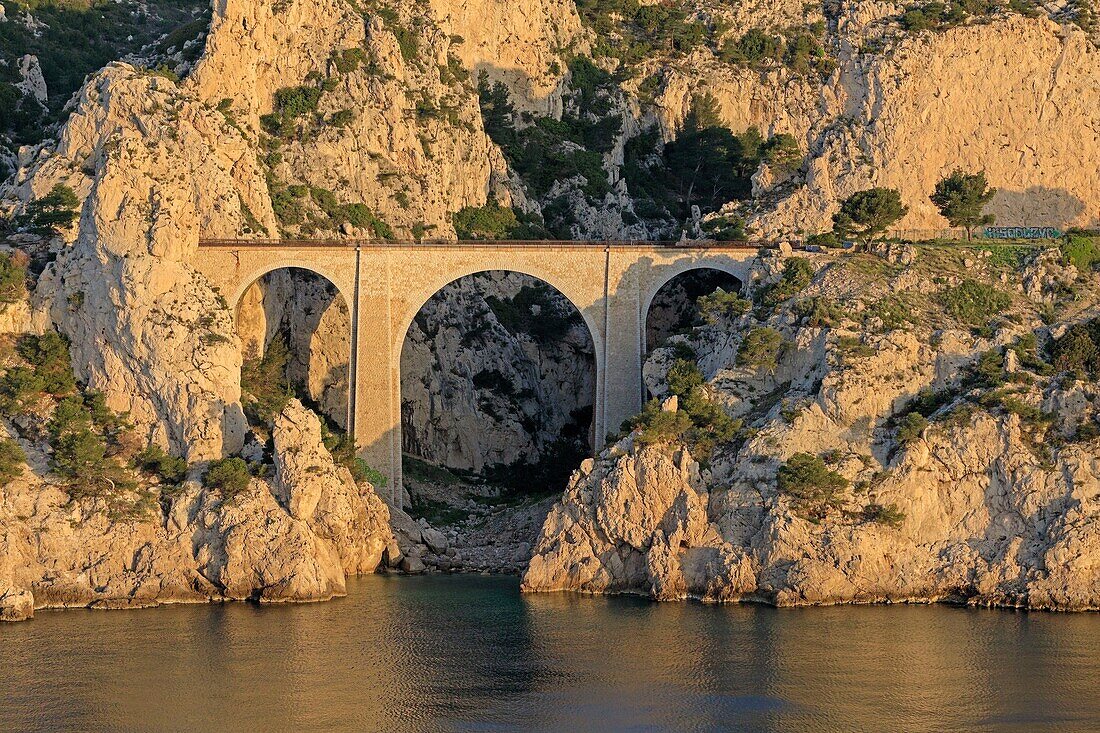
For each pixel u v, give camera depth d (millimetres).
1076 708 160000
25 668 172125
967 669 171500
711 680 168500
